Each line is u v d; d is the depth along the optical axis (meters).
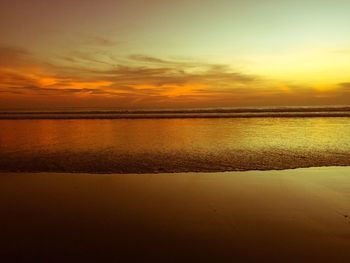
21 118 33.91
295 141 14.99
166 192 7.81
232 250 4.83
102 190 8.04
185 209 6.62
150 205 6.89
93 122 27.86
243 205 6.82
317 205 6.75
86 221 6.00
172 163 11.00
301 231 5.48
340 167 10.03
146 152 13.02
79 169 10.31
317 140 15.14
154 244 5.04
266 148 13.38
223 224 5.83
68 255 4.69
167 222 5.94
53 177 9.36
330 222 5.84
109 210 6.61
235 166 10.41
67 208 6.73
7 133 19.72
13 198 7.45
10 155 12.63
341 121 24.56
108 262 4.49
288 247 4.91
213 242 5.11
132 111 46.16
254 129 20.11
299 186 8.14
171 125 24.06
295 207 6.65
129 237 5.30
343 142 14.41
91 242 5.12
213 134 18.12
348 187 7.98
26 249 4.89
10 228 5.71
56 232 5.51
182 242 5.12
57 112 46.59
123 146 14.50
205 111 42.53
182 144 14.84
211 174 9.48
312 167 10.09
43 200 7.28
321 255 4.65
